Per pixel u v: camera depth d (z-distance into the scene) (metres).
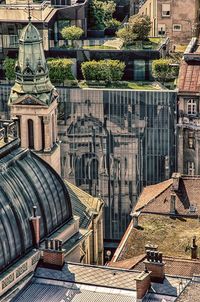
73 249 160.50
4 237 147.12
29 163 158.38
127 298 140.25
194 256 167.75
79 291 142.25
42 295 142.50
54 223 158.38
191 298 126.44
